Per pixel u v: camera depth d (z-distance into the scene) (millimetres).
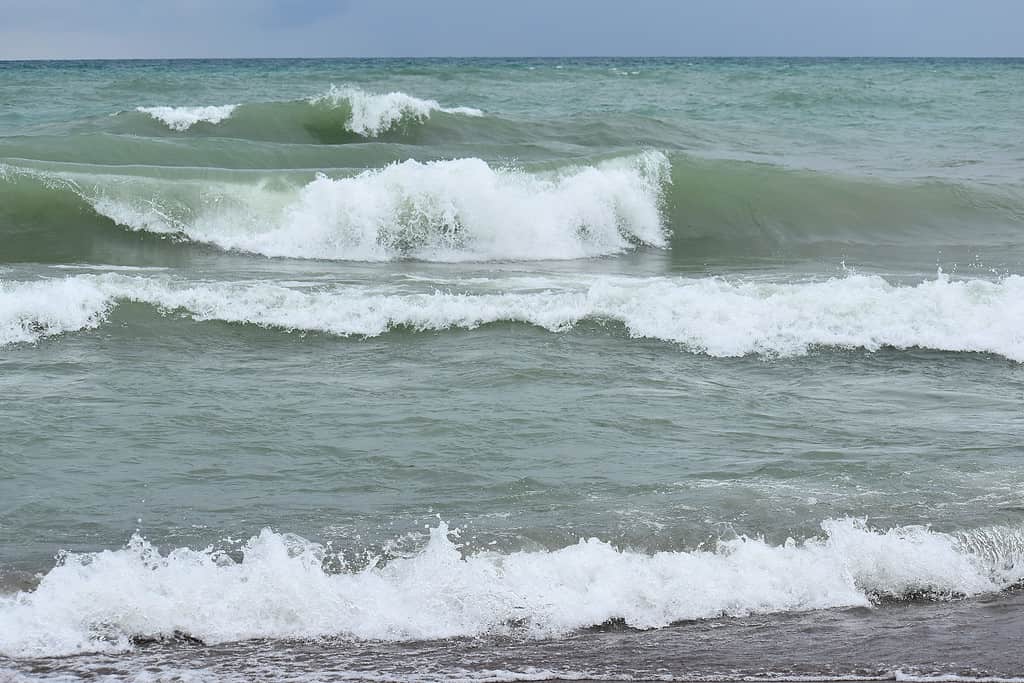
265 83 56781
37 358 12531
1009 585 7512
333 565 7387
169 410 10766
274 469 9227
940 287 14695
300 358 12828
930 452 9758
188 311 14117
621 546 7680
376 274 17453
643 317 14094
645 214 22500
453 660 6344
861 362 13062
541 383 11891
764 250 21672
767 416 10906
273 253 19625
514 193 21250
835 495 8586
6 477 8883
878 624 6895
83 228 19812
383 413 10781
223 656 6348
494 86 57906
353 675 6117
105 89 49094
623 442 10000
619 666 6293
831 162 30344
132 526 7965
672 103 49625
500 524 8008
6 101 43312
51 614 6684
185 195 20266
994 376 12625
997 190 25188
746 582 7293
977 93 58375
